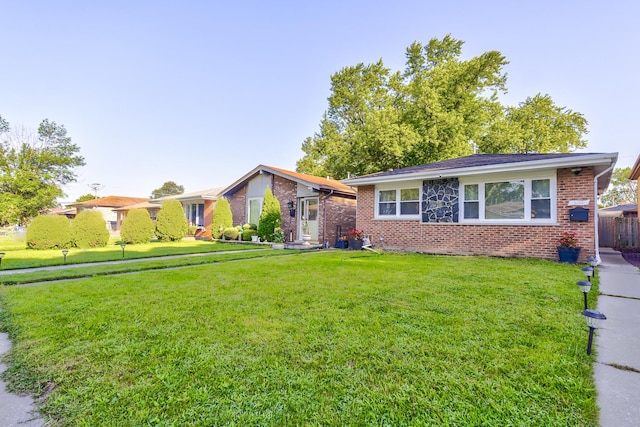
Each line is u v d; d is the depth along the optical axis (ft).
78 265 24.56
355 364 7.68
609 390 6.69
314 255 31.78
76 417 5.82
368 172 71.61
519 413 5.85
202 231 67.46
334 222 48.14
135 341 9.12
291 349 8.50
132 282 17.53
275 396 6.39
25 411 6.04
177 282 17.51
